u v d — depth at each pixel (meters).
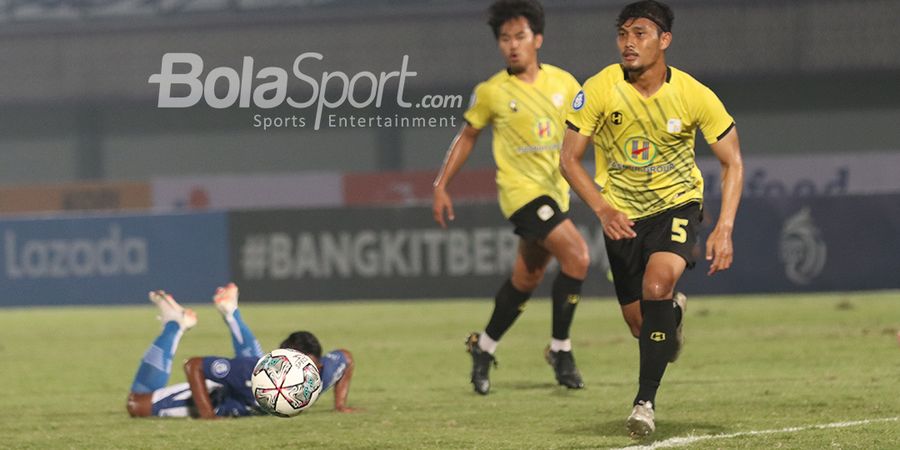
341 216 54.31
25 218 57.44
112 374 32.34
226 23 96.69
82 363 35.38
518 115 23.64
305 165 101.56
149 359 22.86
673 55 91.38
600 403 22.89
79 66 100.69
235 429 20.50
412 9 94.75
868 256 50.34
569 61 90.31
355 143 100.19
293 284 54.72
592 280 51.38
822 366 28.25
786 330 37.16
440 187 25.00
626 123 18.17
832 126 94.31
